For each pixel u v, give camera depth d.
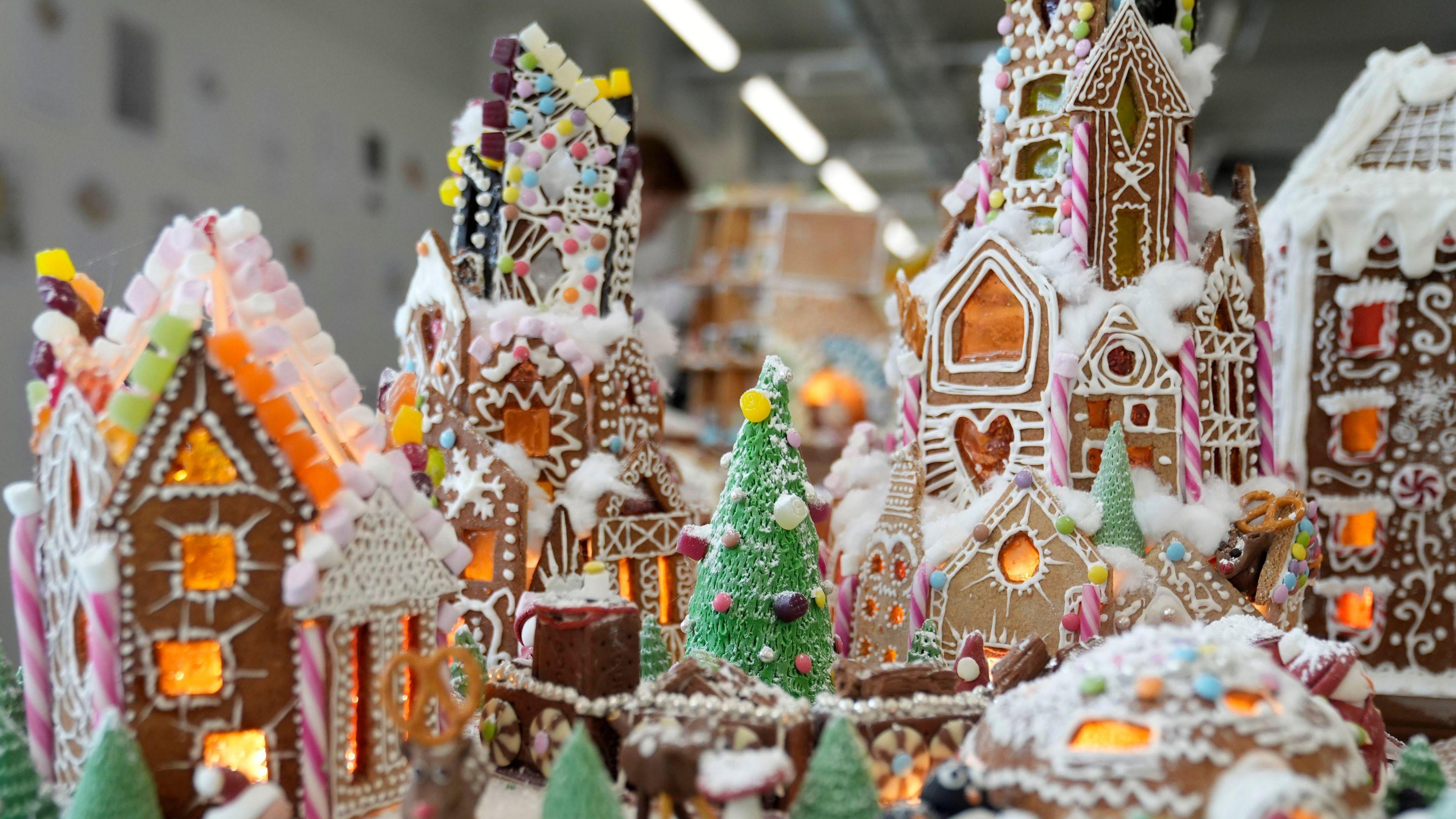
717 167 23.89
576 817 4.76
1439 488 8.91
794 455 6.75
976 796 4.86
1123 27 7.59
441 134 14.59
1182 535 7.03
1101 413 7.55
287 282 5.75
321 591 5.25
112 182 10.03
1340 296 9.12
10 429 9.38
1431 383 8.93
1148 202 7.72
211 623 5.17
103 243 9.99
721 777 4.73
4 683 6.02
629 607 6.19
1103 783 4.59
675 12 17.78
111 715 4.92
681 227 22.17
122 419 5.10
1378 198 8.95
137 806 4.86
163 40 10.44
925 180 29.14
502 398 7.70
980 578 7.15
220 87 11.09
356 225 12.99
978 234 7.83
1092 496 7.14
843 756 4.86
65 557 5.45
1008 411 7.55
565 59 8.15
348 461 5.70
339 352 12.70
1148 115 7.70
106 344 5.64
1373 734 5.75
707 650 6.60
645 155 15.05
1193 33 8.65
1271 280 9.83
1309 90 21.52
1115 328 7.43
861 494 8.44
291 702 5.27
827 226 19.73
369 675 5.55
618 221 8.34
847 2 17.22
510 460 7.52
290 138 11.97
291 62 11.93
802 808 4.88
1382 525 9.09
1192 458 7.38
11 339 9.27
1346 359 9.16
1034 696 5.10
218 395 5.17
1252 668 4.84
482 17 15.34
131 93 10.17
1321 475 9.25
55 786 5.53
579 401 7.86
